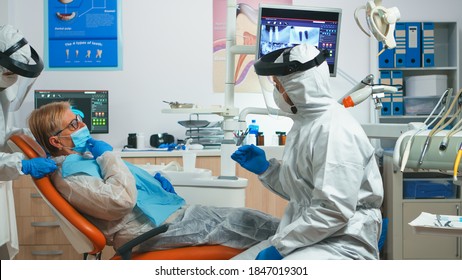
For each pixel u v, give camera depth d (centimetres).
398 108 395
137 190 195
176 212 206
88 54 401
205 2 404
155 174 228
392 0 412
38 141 201
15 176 182
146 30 403
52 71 400
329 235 157
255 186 355
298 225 154
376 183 163
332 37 246
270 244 177
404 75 418
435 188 369
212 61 407
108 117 385
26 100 396
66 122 197
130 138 382
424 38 394
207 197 239
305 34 243
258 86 408
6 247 245
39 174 176
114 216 180
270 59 176
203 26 405
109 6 400
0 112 219
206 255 188
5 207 238
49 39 399
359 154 154
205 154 347
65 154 203
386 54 394
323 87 165
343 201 151
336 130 156
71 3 398
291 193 177
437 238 358
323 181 152
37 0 398
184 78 406
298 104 169
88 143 202
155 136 387
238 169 354
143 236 179
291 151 175
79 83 401
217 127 371
